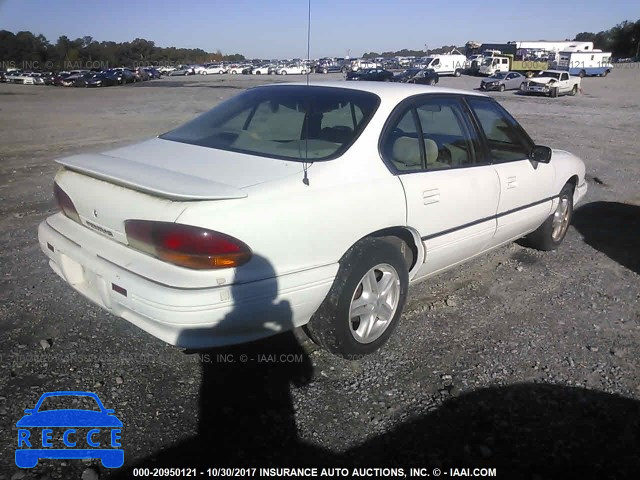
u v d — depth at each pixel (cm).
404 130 361
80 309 394
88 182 312
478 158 420
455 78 5306
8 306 394
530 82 3416
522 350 362
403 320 399
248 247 271
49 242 334
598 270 512
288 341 362
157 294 261
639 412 301
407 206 344
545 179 490
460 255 411
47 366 321
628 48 10581
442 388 317
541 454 267
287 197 287
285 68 7000
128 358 334
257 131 357
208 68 7562
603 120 1920
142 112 2158
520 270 506
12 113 2073
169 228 263
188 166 310
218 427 278
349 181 316
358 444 269
